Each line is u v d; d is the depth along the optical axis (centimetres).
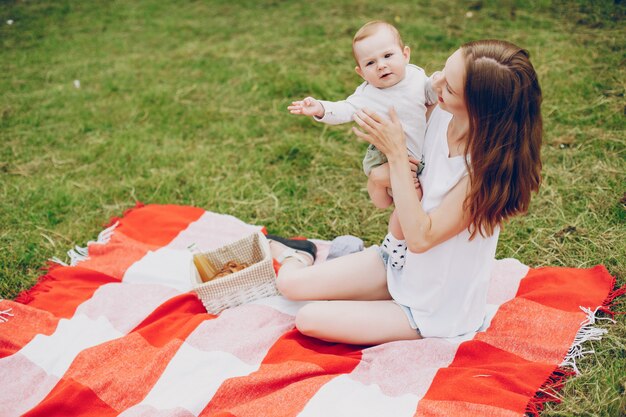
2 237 344
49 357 252
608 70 453
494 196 211
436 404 215
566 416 219
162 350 248
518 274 290
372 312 246
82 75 531
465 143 219
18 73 537
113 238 337
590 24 522
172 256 321
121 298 289
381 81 234
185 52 564
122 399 232
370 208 358
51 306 286
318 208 361
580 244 310
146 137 440
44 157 419
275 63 527
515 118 205
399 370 233
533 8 566
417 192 234
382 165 242
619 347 246
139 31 617
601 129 396
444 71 212
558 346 244
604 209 331
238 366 245
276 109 464
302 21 606
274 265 308
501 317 260
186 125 452
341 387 224
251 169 400
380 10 606
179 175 398
